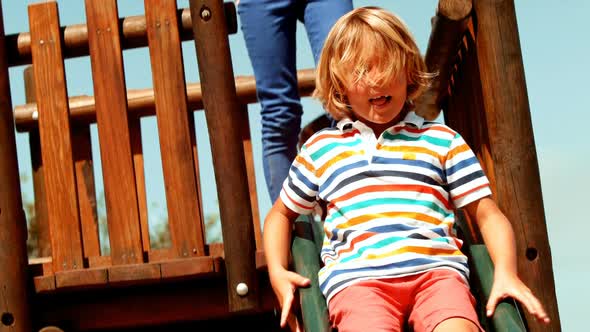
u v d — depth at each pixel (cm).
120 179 426
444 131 333
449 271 311
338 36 332
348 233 322
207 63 399
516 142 371
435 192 324
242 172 396
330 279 316
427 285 308
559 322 364
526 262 367
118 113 429
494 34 376
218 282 440
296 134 445
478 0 380
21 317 415
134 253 421
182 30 434
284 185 348
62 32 446
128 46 443
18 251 418
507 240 317
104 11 435
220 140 396
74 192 431
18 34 451
